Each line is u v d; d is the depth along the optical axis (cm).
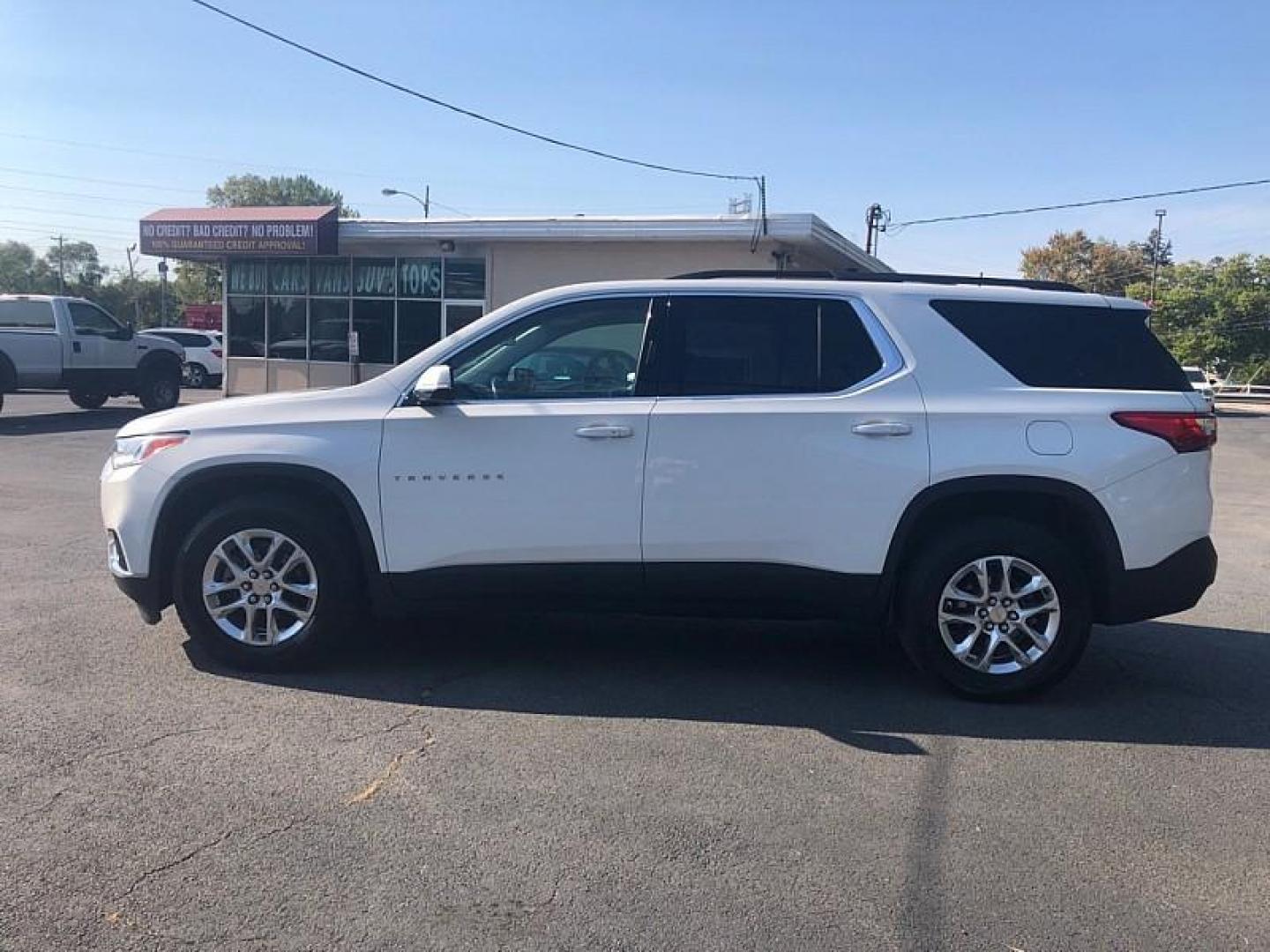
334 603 528
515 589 520
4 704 480
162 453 525
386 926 312
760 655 588
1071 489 502
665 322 527
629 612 528
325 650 534
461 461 513
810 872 348
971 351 519
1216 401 4691
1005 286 545
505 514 513
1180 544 511
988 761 444
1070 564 505
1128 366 523
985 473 502
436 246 2388
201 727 458
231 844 357
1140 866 357
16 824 367
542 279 2330
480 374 531
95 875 335
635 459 508
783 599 517
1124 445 504
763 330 525
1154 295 6225
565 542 513
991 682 511
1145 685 550
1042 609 510
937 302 529
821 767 433
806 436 505
